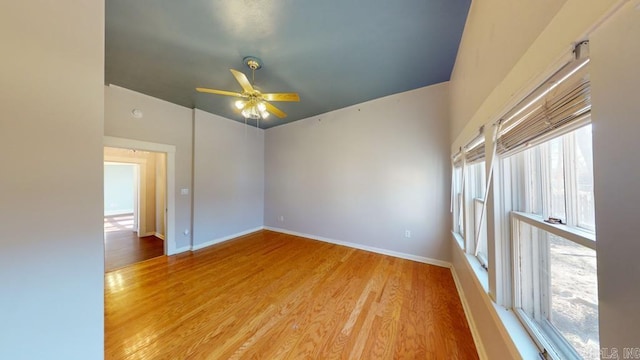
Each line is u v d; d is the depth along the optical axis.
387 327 1.96
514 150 1.13
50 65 1.00
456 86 2.63
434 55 2.55
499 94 1.18
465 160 2.20
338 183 4.36
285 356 1.64
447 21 2.00
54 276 1.01
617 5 0.49
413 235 3.56
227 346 1.73
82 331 1.09
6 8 0.89
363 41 2.29
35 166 0.96
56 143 1.02
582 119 0.65
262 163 5.52
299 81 3.12
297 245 4.31
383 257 3.67
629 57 0.47
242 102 2.62
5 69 0.89
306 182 4.82
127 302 2.35
